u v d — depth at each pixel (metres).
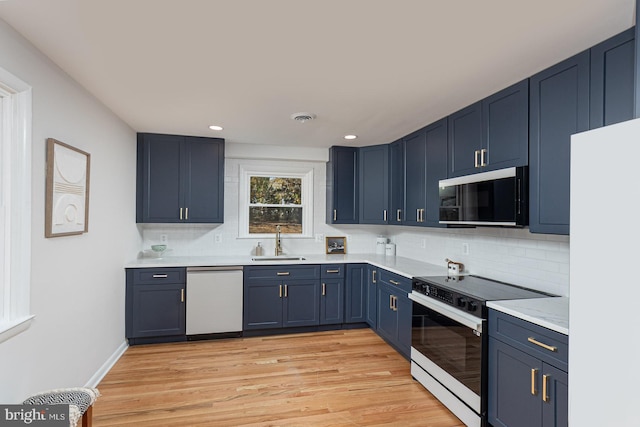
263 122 3.31
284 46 1.82
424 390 2.69
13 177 1.71
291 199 4.74
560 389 1.64
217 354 3.34
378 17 1.54
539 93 2.09
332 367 3.07
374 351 3.46
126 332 3.47
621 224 1.14
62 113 2.13
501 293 2.35
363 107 2.82
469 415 2.21
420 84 2.32
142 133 3.77
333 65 2.05
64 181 2.12
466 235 3.26
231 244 4.43
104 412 2.32
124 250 3.42
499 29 1.63
